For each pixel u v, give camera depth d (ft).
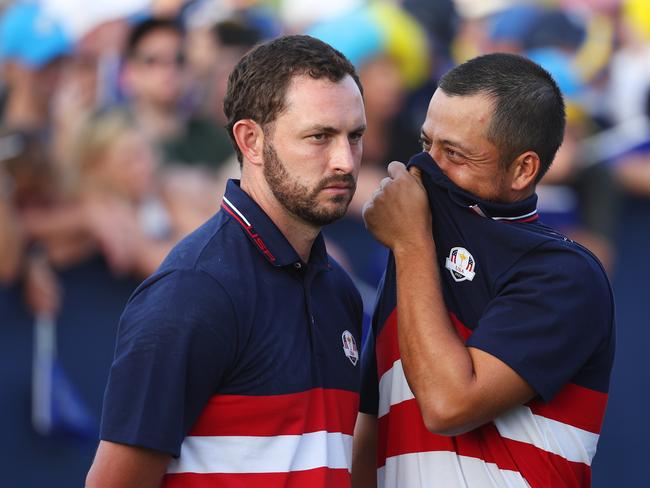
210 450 23.94
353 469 29.45
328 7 56.80
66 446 54.80
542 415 25.88
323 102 24.20
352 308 27.84
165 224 55.93
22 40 54.60
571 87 59.67
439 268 26.76
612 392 61.16
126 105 55.57
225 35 55.62
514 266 25.84
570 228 60.44
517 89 26.12
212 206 56.24
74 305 55.31
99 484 23.24
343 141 24.47
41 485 54.34
